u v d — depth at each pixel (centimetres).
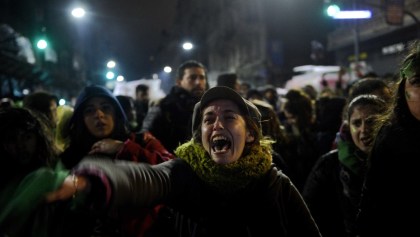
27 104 410
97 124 307
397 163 198
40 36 1667
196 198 175
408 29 2339
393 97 211
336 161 314
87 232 172
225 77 611
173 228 234
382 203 206
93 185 117
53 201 111
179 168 176
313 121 486
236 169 176
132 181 136
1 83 1880
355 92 347
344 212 298
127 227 233
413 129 196
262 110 366
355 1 1636
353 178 292
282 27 3559
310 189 319
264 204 181
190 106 461
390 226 204
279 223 184
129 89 1383
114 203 122
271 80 3453
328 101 499
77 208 120
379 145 208
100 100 310
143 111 920
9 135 234
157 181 153
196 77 468
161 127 454
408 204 196
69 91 4512
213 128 177
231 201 177
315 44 3459
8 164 235
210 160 176
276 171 192
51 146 250
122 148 272
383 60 2652
